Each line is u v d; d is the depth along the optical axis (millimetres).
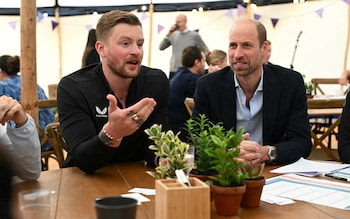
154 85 1890
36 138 1493
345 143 1979
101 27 1748
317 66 6945
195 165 1177
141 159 1858
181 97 3703
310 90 4219
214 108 2084
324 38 6824
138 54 1721
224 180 1070
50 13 7609
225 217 1068
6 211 509
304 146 1854
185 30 6594
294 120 1974
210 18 7426
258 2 7125
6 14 7426
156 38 7578
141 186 1386
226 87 2062
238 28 1961
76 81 1790
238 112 2070
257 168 1153
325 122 4895
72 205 1186
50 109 3906
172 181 1014
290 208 1144
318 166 1627
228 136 1103
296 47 6371
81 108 1742
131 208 873
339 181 1425
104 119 1769
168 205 941
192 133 1300
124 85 1810
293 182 1403
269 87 2008
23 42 3613
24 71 3617
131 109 1417
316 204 1177
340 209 1136
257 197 1134
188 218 950
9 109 1428
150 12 7457
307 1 6848
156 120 1870
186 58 4070
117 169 1654
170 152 1144
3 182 515
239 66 1950
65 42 7746
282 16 7062
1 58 3953
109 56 1729
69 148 1713
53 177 1526
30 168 1459
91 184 1419
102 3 7582
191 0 7398
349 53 6688
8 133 1434
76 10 7621
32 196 978
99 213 872
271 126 2012
